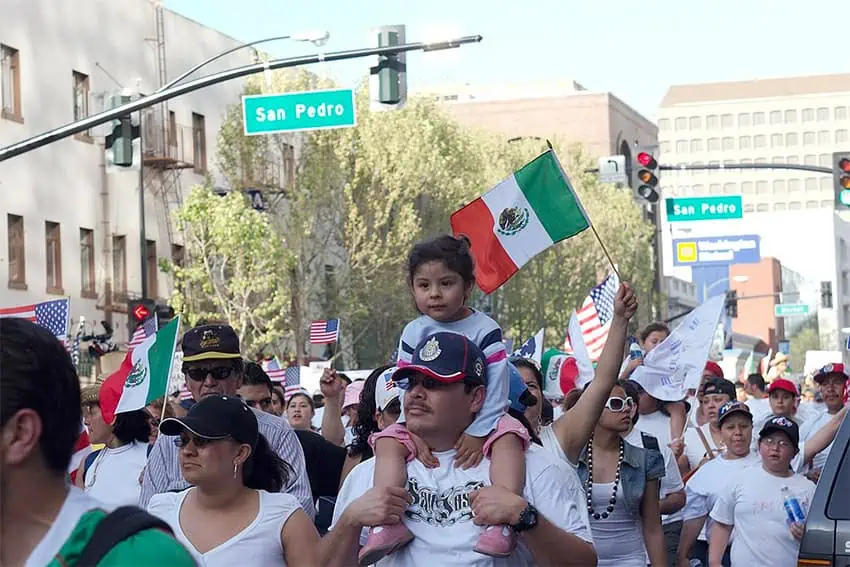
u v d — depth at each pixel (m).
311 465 9.95
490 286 8.65
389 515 5.68
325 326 20.45
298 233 51.72
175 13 51.53
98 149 46.97
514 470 5.77
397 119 55.00
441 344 5.77
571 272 75.56
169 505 6.68
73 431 3.35
